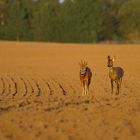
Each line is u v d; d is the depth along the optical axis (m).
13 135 53.69
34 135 53.50
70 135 53.88
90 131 56.19
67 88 112.50
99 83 122.38
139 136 54.00
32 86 115.88
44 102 82.75
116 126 59.22
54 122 61.47
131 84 120.94
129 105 79.25
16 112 69.19
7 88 110.06
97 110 72.31
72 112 69.81
